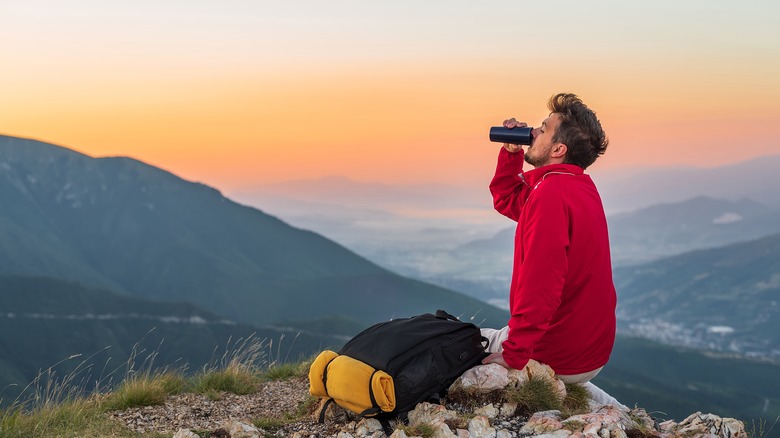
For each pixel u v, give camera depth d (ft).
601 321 16.37
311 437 16.34
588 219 15.57
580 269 15.78
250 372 26.50
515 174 19.03
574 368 16.71
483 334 17.89
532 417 15.71
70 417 20.59
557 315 16.22
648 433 15.35
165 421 20.57
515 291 16.12
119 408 21.94
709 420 16.61
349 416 17.21
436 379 16.05
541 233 15.11
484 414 16.02
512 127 16.84
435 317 17.58
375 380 15.20
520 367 15.69
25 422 20.07
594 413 15.85
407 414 16.07
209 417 21.02
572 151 16.05
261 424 17.94
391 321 17.37
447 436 14.79
